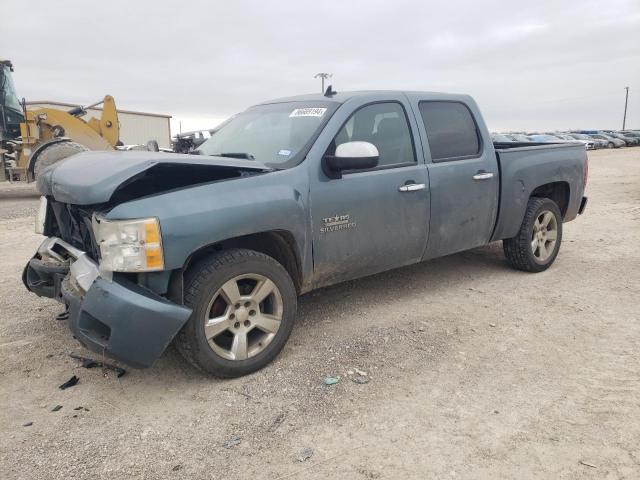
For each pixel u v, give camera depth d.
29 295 5.25
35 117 14.66
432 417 3.06
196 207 3.27
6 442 2.88
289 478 2.58
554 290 5.27
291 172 3.79
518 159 5.44
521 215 5.52
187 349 3.34
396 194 4.36
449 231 4.86
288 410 3.16
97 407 3.23
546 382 3.43
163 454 2.78
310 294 5.19
